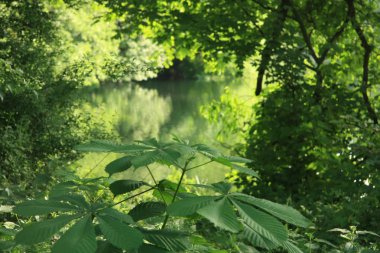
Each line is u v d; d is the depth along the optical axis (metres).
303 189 8.35
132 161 1.48
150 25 10.30
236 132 10.34
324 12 9.82
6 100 7.86
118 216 1.38
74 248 1.24
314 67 9.60
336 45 9.02
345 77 9.82
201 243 1.88
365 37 9.98
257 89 9.73
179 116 26.11
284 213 1.42
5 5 8.99
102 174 8.71
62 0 10.04
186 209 1.35
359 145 7.04
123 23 11.23
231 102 10.45
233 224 1.32
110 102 30.77
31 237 1.28
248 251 3.10
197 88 44.12
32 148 8.02
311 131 8.61
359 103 8.81
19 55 8.62
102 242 1.46
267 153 8.61
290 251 1.44
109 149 1.57
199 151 1.66
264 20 9.55
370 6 9.73
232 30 9.68
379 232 4.99
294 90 8.96
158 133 20.44
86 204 1.43
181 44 10.25
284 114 8.83
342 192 6.11
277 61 8.82
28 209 1.39
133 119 24.03
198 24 9.55
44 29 9.09
